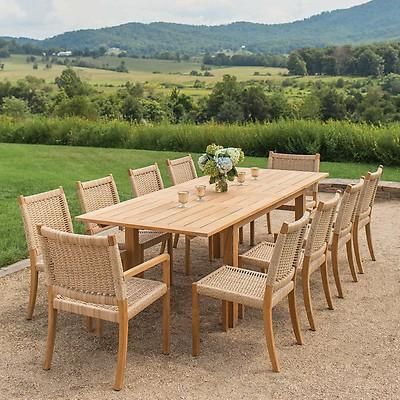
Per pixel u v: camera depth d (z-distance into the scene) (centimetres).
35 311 454
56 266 351
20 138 1573
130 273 343
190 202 472
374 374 352
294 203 625
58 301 355
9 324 429
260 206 452
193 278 529
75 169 1138
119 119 1648
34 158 1260
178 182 623
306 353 381
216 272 405
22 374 354
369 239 571
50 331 359
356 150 1166
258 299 358
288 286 380
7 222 704
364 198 525
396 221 736
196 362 368
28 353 383
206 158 510
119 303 334
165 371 356
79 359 374
